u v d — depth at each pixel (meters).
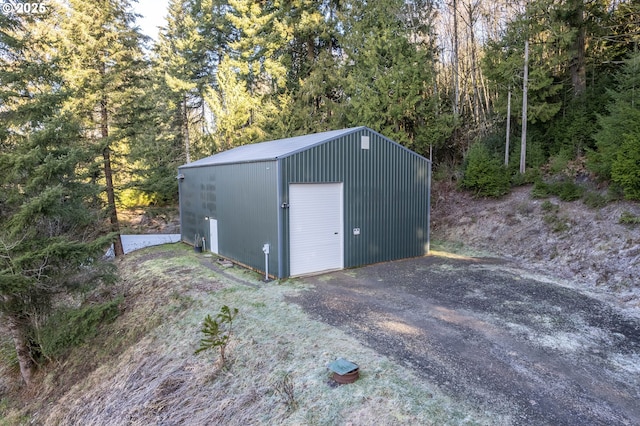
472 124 17.78
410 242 11.15
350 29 17.94
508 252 11.04
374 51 15.73
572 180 11.83
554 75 15.07
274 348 5.45
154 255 13.09
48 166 7.10
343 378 4.36
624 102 10.59
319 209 9.37
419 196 11.29
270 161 8.83
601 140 10.81
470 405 3.88
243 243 10.37
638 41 12.95
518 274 8.96
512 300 7.13
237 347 5.68
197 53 23.03
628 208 9.54
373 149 10.20
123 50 14.43
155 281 9.79
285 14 19.86
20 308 7.40
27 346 8.34
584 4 13.09
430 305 6.92
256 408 4.30
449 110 18.11
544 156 13.94
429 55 17.64
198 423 4.41
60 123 7.86
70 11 13.91
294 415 4.00
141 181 15.98
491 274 9.02
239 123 20.67
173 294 8.52
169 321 7.43
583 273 8.59
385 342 5.39
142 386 5.63
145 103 15.23
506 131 15.28
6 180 7.06
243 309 7.08
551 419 3.66
